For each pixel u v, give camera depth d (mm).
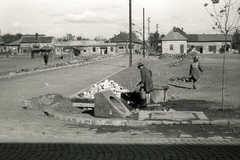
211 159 6086
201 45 114438
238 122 9492
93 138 7980
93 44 122562
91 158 6207
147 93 12984
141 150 6785
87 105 12516
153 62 53625
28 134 8391
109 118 10219
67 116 10484
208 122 9477
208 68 35250
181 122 9500
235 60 54594
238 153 6480
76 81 24547
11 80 26250
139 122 9539
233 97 14875
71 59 78688
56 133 8555
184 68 36531
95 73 33125
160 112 10930
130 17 42750
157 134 8375
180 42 99938
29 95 16891
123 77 26703
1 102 14484
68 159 6141
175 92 17062
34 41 132625
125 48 125125
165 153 6527
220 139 7750
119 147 7062
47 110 11711
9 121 10219
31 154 6488
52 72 35719
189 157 6223
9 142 7504
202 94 16156
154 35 109000
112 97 11281
